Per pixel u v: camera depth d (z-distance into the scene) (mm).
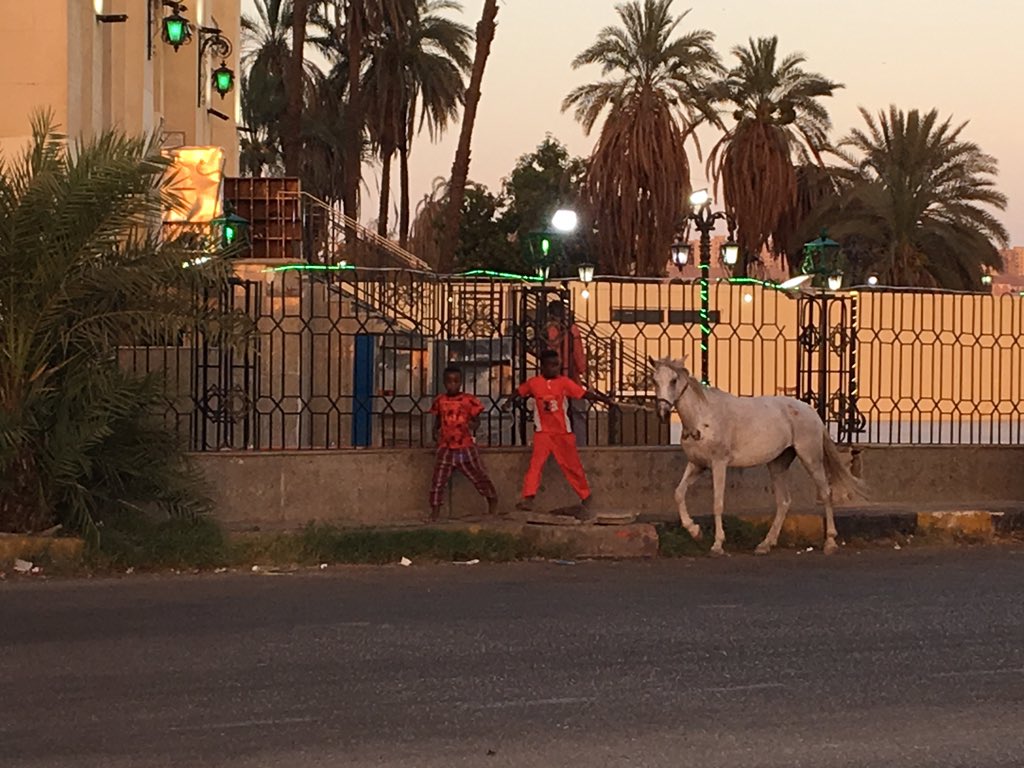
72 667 7707
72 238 11273
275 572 11586
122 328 11867
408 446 14312
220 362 13281
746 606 9977
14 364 11406
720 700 7062
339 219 24438
